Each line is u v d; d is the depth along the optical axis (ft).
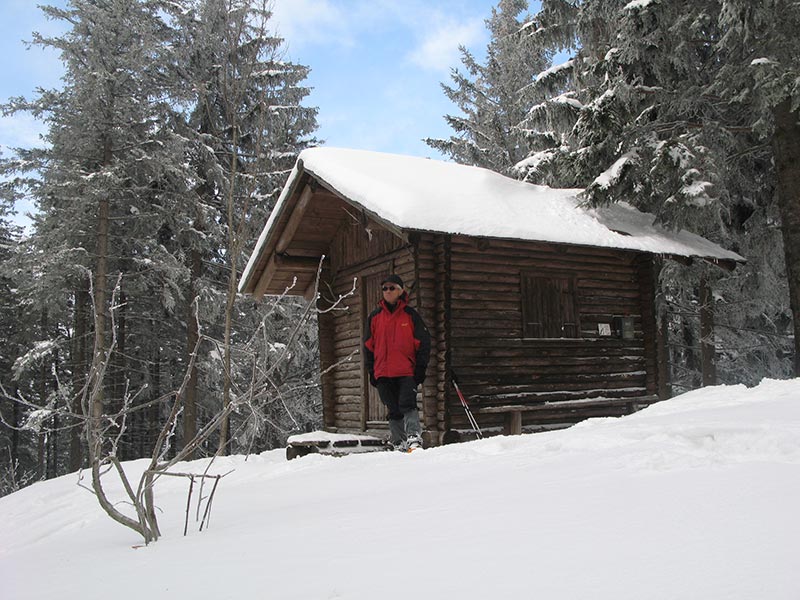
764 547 4.76
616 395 34.24
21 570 8.10
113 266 61.62
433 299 30.25
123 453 70.38
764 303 49.26
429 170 36.19
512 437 13.43
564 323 33.55
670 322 59.36
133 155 55.62
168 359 70.69
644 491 6.98
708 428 9.73
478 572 4.84
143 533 8.58
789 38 33.71
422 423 29.50
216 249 65.62
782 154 34.78
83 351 65.46
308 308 10.73
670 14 36.83
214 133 64.18
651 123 39.91
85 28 53.16
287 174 64.34
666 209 36.76
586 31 44.98
